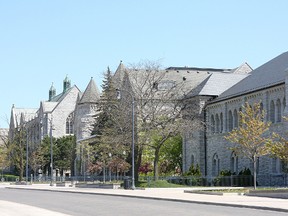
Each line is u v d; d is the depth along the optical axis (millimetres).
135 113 67188
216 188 57656
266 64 76562
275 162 63250
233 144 71250
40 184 96125
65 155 134250
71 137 136625
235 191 48719
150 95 73938
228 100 73812
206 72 97688
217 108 77312
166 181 66375
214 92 79875
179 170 90875
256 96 67750
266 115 65062
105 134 77312
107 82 96625
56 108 152875
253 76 74562
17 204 36250
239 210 29703
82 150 104250
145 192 50844
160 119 67250
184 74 94938
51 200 41969
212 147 77875
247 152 52219
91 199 42594
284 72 63625
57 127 152250
